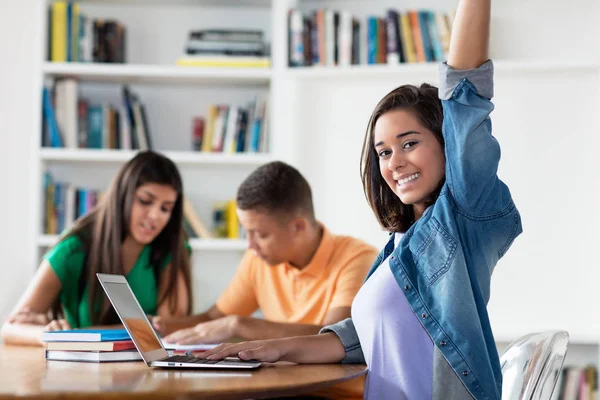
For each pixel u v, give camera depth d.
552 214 3.29
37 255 3.43
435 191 1.60
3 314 3.54
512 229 1.53
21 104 3.63
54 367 1.49
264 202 2.21
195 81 3.64
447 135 1.49
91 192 3.53
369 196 1.72
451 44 1.51
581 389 3.27
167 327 2.42
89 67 3.48
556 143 3.32
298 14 3.49
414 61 3.45
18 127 3.62
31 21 3.65
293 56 3.49
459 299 1.44
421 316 1.47
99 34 3.57
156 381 1.24
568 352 3.34
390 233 1.75
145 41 3.71
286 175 2.25
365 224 3.41
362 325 1.57
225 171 3.72
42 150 3.45
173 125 3.72
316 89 3.46
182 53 3.72
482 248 1.50
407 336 1.49
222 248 3.54
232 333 1.97
